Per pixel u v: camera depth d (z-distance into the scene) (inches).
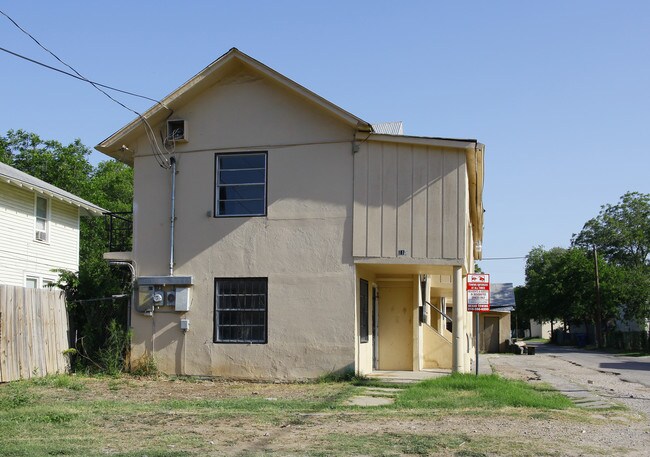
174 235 709.9
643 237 3063.5
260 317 684.7
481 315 1829.5
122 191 1771.7
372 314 783.7
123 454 329.7
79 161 1641.2
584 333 2470.5
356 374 663.8
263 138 698.8
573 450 352.8
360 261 666.2
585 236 3243.1
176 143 717.9
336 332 664.4
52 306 685.3
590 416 474.6
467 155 672.4
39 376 649.6
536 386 673.0
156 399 543.5
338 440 368.2
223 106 711.7
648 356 1519.4
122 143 725.9
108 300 725.3
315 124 689.0
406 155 669.9
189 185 712.4
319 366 663.8
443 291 1120.2
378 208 669.3
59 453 332.8
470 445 358.3
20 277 943.7
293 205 685.9
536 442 370.0
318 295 671.8
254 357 676.7
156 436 379.6
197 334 692.7
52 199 1031.0
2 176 866.8
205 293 697.0
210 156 709.9
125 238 1179.3
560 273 2426.2
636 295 2266.2
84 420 432.1
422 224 660.7
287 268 681.0
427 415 458.6
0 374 601.9
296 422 427.5
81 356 714.8
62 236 1057.5
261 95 703.7
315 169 684.7
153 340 701.9
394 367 804.0
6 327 613.9
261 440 368.2
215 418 443.2
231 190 708.0
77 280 725.9
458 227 655.1
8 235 919.7
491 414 464.1
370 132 671.8
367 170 674.8
